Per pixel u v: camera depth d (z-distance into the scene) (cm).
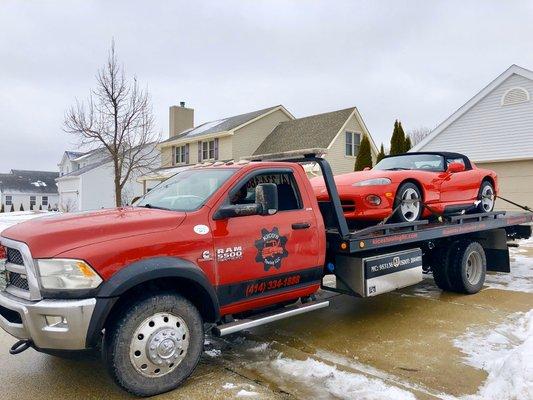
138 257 351
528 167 1672
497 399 342
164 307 363
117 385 358
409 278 573
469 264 703
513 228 856
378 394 360
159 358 359
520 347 389
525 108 1680
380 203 577
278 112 2861
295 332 525
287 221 454
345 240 499
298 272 462
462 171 711
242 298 420
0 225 1733
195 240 383
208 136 2781
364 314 594
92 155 3978
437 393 360
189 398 359
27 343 359
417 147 2022
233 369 419
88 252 334
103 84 1889
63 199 4141
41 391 378
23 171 5781
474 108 1828
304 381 391
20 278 365
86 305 326
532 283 772
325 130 2464
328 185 513
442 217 668
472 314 583
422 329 525
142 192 3441
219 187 419
